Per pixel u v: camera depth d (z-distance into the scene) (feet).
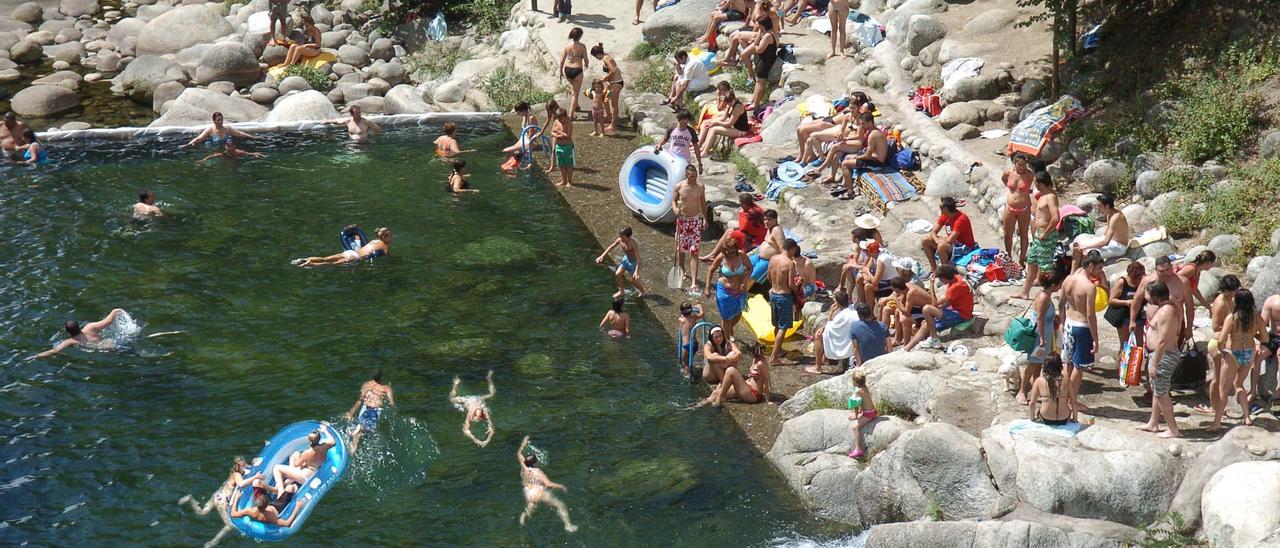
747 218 64.18
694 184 62.64
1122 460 41.22
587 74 95.66
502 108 94.63
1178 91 64.64
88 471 47.55
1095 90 69.87
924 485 43.29
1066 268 54.44
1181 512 40.42
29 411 51.62
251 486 46.21
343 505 45.80
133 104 98.07
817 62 87.10
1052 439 42.83
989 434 43.60
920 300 51.85
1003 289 55.47
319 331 59.00
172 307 61.11
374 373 54.90
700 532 44.16
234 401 52.60
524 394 53.47
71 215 72.84
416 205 75.31
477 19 112.06
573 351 57.36
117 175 80.07
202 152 85.25
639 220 72.84
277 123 91.09
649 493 46.39
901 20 86.38
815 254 61.52
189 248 68.44
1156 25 69.72
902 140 73.31
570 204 75.20
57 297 61.98
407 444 49.49
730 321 57.16
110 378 54.39
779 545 43.42
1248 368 41.45
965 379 48.03
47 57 110.93
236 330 58.95
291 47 104.22
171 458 48.42
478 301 62.44
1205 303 45.39
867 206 68.03
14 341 57.47
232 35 109.81
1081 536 39.63
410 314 60.85
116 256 67.21
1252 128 60.29
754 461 48.55
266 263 66.64
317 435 47.21
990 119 72.74
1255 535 38.17
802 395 50.72
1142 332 43.86
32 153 81.82
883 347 52.11
